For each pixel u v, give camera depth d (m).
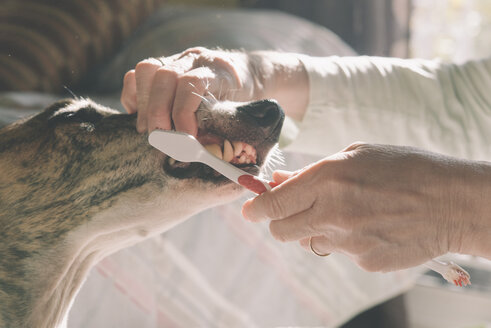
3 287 0.65
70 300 0.71
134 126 0.66
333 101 0.79
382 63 0.82
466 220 0.58
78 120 0.67
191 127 0.59
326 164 0.57
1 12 1.30
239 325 0.95
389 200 0.57
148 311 0.82
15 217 0.66
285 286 1.02
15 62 1.20
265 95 0.73
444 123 0.82
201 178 0.64
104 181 0.65
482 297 1.33
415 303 1.38
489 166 0.59
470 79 0.82
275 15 1.50
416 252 0.59
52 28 1.27
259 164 0.62
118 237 0.68
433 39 1.64
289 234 0.59
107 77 1.29
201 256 0.90
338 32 1.66
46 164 0.66
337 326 1.21
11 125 0.70
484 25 1.62
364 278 1.12
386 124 0.81
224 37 1.26
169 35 1.32
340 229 0.57
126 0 1.37
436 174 0.57
